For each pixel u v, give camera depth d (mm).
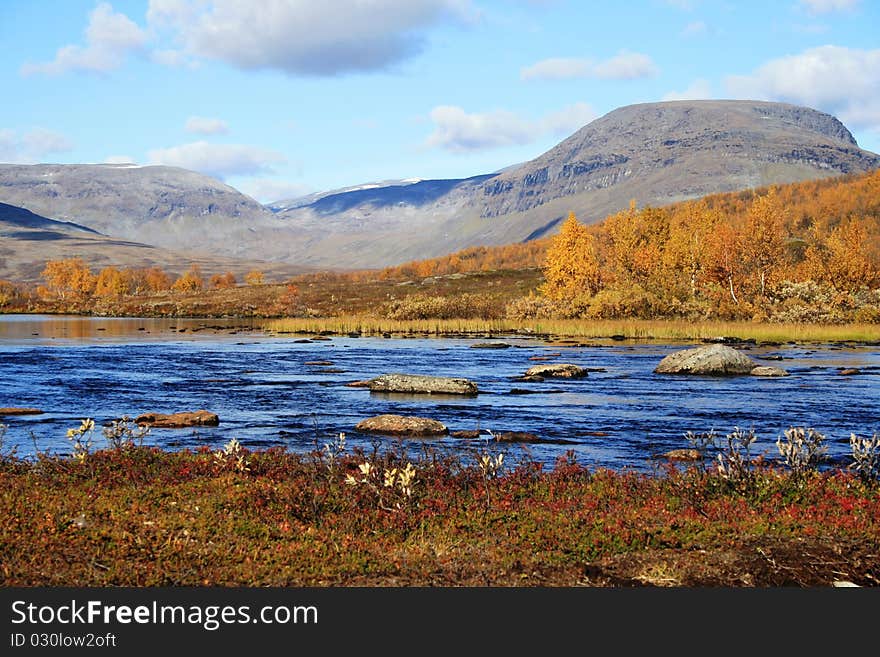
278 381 35312
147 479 13648
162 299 150750
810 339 62406
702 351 38781
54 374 37688
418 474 13898
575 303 84438
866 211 178750
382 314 96250
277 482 13602
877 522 11383
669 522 11195
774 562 10031
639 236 105000
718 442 20328
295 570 9516
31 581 8906
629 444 20062
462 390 30516
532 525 11164
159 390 31688
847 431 22156
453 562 9906
